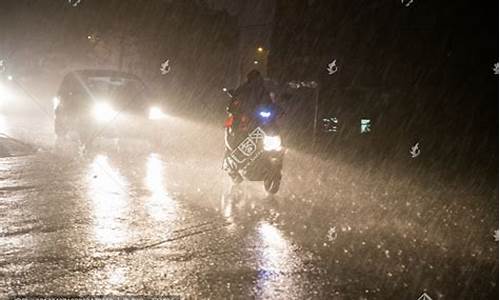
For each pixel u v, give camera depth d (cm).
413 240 694
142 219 718
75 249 578
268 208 838
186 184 996
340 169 1420
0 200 793
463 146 2022
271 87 2408
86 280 491
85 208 761
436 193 1113
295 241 652
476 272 571
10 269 510
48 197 822
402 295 494
